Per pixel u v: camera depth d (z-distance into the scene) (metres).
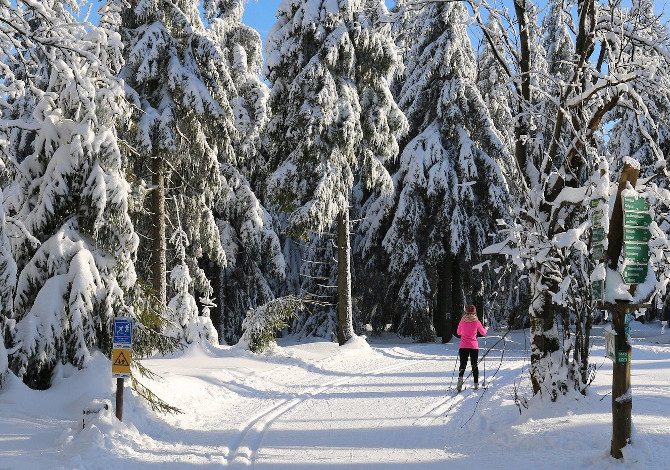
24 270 9.86
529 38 9.20
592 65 8.83
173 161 18.34
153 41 17.52
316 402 10.84
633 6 8.27
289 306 18.73
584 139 7.85
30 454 6.77
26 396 8.75
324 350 19.94
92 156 9.99
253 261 27.92
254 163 27.77
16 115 20.19
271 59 21.20
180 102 17.94
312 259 28.45
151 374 11.21
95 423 7.55
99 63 9.33
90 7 9.71
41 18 9.36
